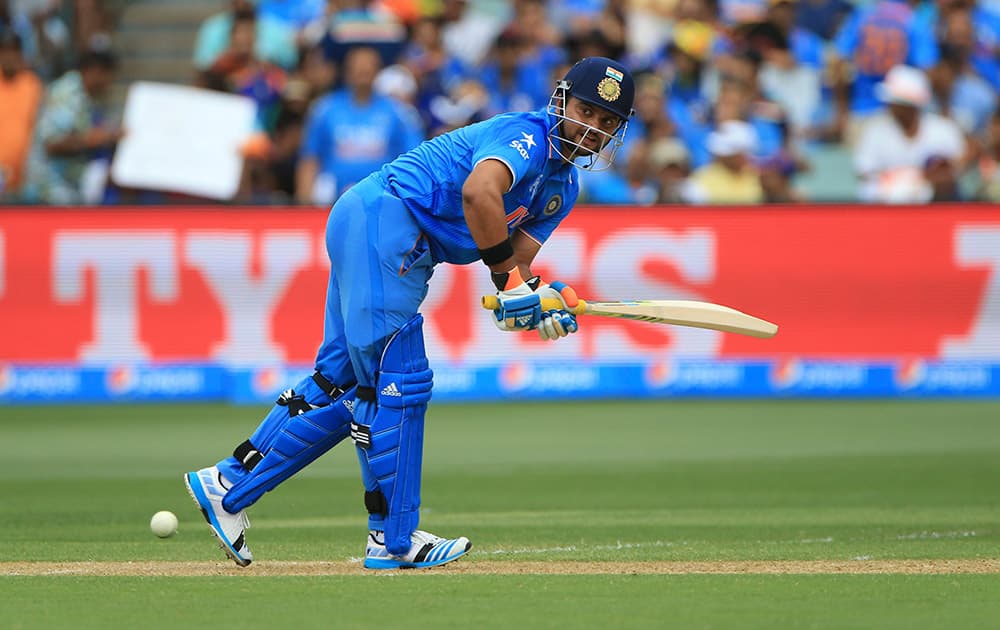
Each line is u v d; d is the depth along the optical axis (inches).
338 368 698.2
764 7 2202.3
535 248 732.0
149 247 1672.0
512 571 687.7
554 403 1670.8
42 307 1675.7
